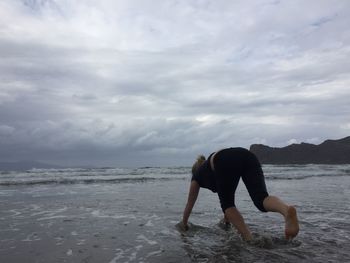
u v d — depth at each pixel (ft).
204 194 18.58
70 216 11.75
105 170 46.55
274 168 56.29
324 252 7.66
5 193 18.38
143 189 20.95
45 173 38.09
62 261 7.00
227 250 7.84
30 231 9.54
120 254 7.52
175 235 9.21
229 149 8.63
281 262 7.02
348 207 13.73
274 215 11.94
